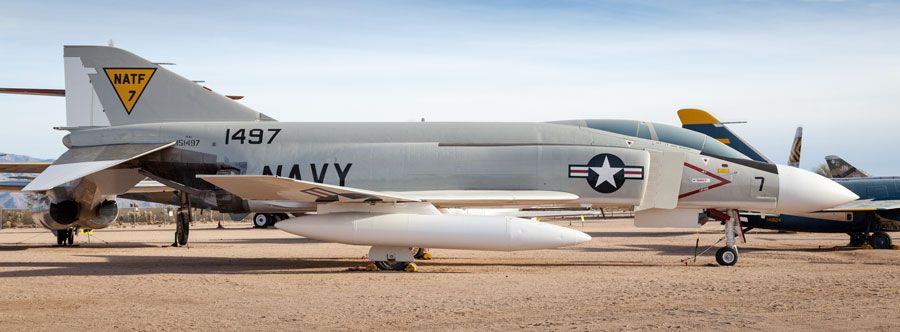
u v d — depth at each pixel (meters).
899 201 22.17
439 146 16.25
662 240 26.34
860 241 22.67
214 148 16.88
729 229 16.19
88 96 17.89
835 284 11.95
